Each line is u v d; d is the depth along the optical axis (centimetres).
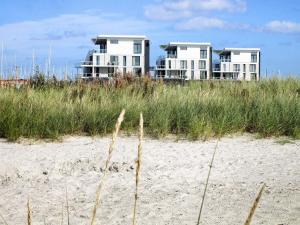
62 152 779
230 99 1238
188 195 502
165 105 1134
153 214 428
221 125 976
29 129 928
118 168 643
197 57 7338
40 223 401
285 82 1623
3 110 998
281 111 1078
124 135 986
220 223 398
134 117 1034
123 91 1352
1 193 512
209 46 7331
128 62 6825
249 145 873
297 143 902
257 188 532
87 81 1585
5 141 895
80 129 1004
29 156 739
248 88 1511
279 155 766
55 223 401
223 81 1780
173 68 7294
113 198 491
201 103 1159
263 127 1001
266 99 1227
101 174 612
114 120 1010
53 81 1541
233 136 974
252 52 7788
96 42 7006
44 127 942
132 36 6825
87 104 1102
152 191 521
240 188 534
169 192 515
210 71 7481
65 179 582
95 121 996
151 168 654
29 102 1073
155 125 996
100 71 6788
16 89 1355
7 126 927
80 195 504
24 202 474
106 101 1159
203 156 751
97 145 858
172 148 829
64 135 966
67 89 1363
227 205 460
